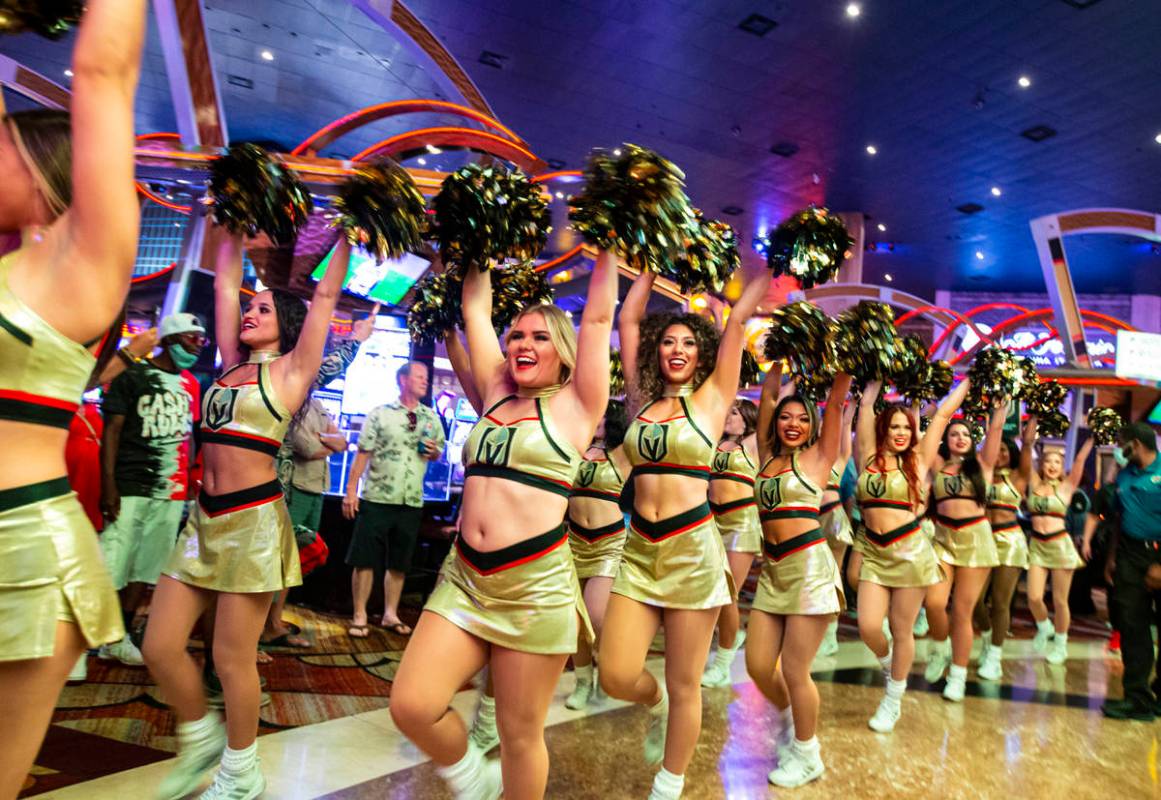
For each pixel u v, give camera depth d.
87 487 4.07
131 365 4.29
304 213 3.00
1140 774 4.02
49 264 1.35
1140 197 17.47
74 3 1.47
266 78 15.04
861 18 11.59
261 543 2.68
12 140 1.38
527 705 2.25
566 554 2.36
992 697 5.47
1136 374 11.62
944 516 5.49
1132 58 12.10
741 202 19.33
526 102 15.04
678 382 3.22
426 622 2.28
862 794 3.42
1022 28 11.54
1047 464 7.34
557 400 2.39
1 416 1.31
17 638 1.29
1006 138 15.08
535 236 2.62
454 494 8.21
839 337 3.40
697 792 3.28
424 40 10.68
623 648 2.97
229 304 3.00
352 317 7.38
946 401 4.98
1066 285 13.07
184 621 2.63
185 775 2.66
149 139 8.17
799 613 3.47
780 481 3.65
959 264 23.00
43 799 2.62
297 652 4.95
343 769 3.12
